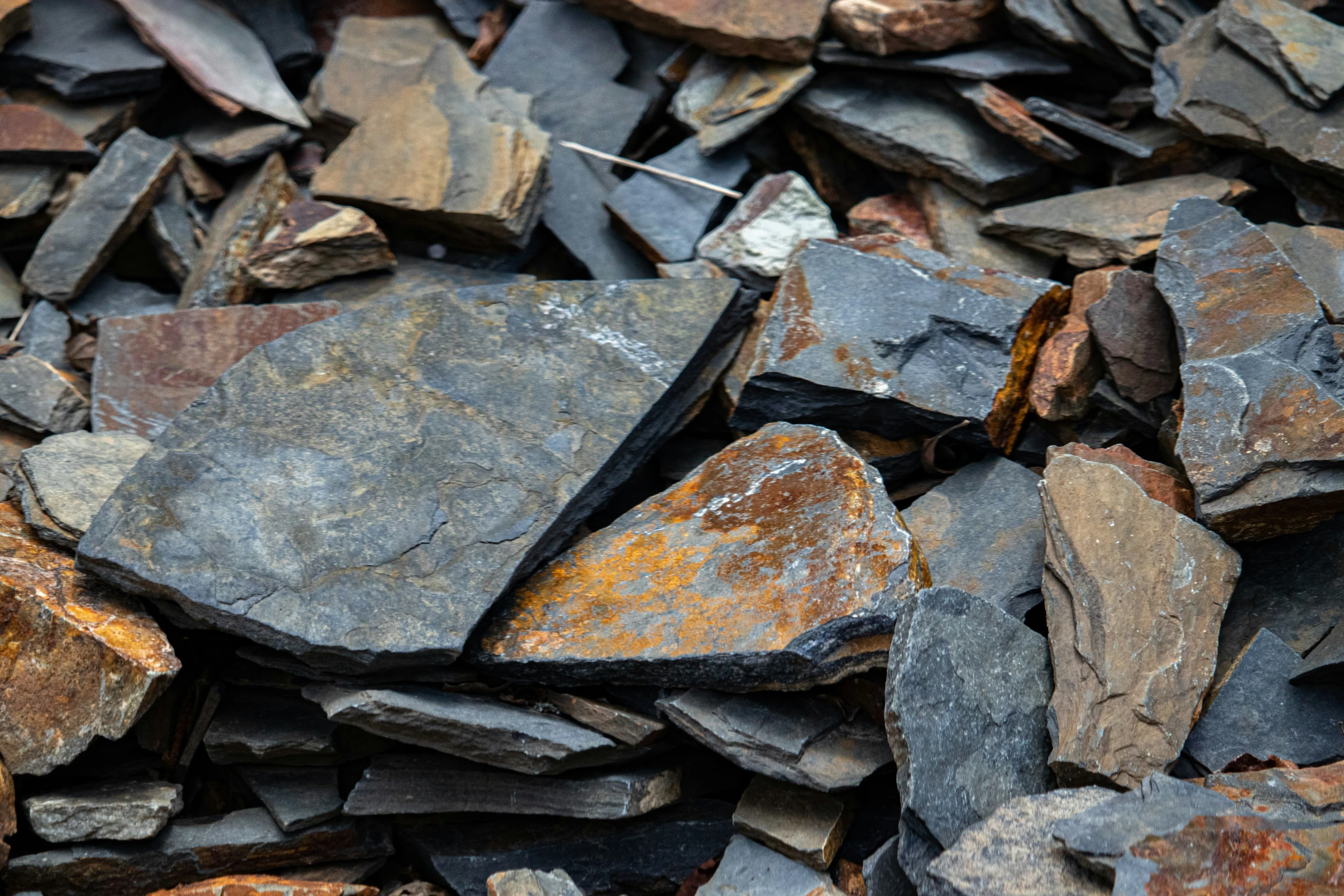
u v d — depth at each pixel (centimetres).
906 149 137
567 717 118
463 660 118
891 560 115
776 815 116
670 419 126
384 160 137
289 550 117
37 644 116
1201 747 112
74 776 119
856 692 116
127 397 129
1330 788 108
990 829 108
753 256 136
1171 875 105
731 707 116
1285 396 116
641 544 120
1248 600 117
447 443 120
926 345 125
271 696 121
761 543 118
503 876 114
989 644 114
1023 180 135
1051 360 124
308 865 119
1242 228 123
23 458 121
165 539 117
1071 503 116
